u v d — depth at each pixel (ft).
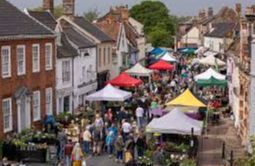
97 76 183.52
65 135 103.45
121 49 215.92
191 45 424.05
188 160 92.99
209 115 142.61
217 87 177.88
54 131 118.42
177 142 106.52
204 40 352.90
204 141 119.34
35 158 99.50
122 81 154.92
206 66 232.32
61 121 130.11
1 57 113.60
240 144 116.26
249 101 106.83
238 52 141.90
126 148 98.12
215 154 106.52
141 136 103.45
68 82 151.74
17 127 119.85
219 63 204.33
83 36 177.58
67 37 158.81
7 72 116.37
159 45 399.65
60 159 99.91
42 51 132.77
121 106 142.82
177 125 98.37
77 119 130.62
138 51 254.68
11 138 107.65
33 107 128.06
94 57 177.99
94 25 201.67
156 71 212.84
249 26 118.93
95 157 104.99
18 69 120.98
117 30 214.28
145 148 99.66
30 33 126.21
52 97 139.03
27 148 99.71
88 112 139.54
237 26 245.04
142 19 431.84
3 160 91.20
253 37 106.42
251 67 105.40
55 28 150.00
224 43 253.03
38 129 125.29
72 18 185.78
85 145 106.22
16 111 119.75
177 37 452.35
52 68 138.51
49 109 137.39
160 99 156.56
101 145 110.01
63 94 147.74
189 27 473.67
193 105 125.08
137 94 160.35
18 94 119.44
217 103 157.89
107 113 130.52
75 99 157.79
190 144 101.45
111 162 100.73
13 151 99.81
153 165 93.40
